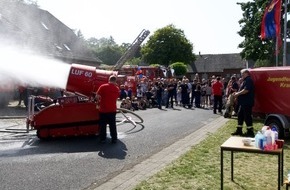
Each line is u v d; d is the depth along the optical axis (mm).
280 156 5770
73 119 11430
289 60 44812
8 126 14180
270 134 5781
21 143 10766
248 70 12219
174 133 12688
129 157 8867
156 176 6898
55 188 6348
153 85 26016
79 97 11797
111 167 7848
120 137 11883
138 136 12055
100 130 10906
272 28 19156
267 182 6633
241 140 6461
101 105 10758
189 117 18125
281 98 11719
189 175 6988
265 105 12398
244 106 11914
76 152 9484
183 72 63281
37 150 9742
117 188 6207
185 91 25125
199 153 9039
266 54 39594
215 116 18656
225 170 7453
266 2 37812
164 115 19141
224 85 24609
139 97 24234
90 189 6250
